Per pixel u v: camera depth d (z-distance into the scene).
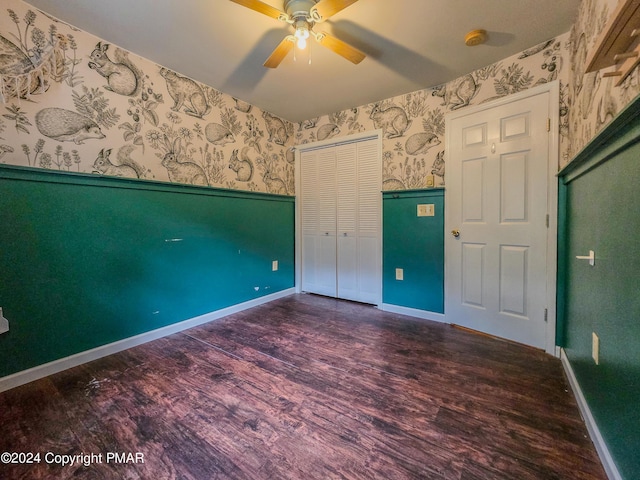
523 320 2.19
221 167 2.92
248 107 3.18
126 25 1.90
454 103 2.58
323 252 3.64
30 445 1.22
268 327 2.59
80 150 1.97
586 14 1.57
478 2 1.68
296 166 3.79
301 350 2.12
